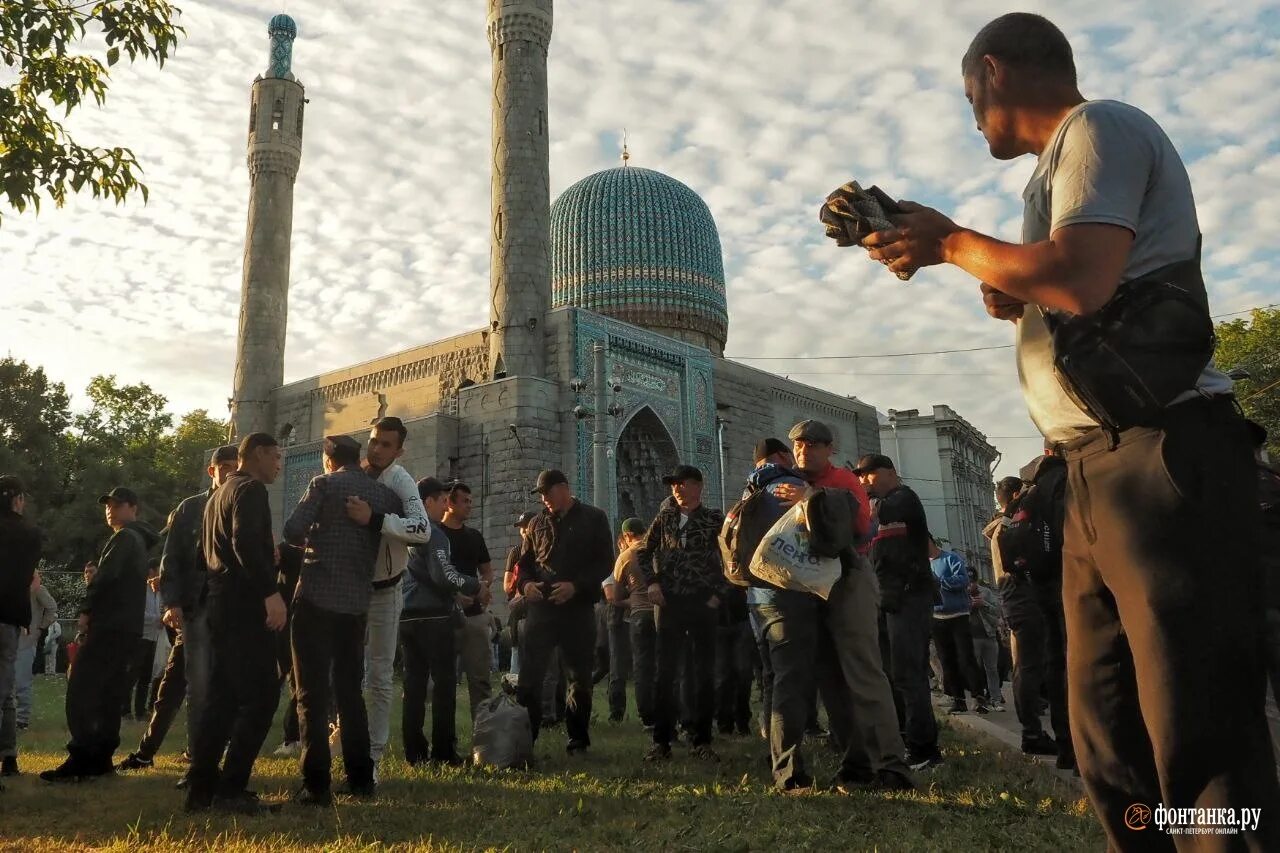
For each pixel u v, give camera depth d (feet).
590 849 15.07
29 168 25.90
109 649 23.80
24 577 23.72
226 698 18.69
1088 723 7.47
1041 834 15.34
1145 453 6.54
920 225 7.31
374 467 22.49
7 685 23.47
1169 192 6.86
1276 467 14.53
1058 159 7.13
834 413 163.12
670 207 161.07
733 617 31.68
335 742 27.78
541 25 127.75
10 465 134.21
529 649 26.25
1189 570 6.24
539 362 116.26
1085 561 7.45
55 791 21.03
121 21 26.84
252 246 153.79
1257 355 122.62
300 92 162.30
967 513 196.13
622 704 39.24
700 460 130.93
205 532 19.69
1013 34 7.95
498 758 23.88
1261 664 6.25
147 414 183.62
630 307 153.48
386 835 16.11
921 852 14.46
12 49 26.84
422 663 25.76
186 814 17.93
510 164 122.11
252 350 149.28
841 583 20.79
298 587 19.98
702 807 18.28
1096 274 6.30
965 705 38.24
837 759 25.21
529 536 27.37
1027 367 7.68
